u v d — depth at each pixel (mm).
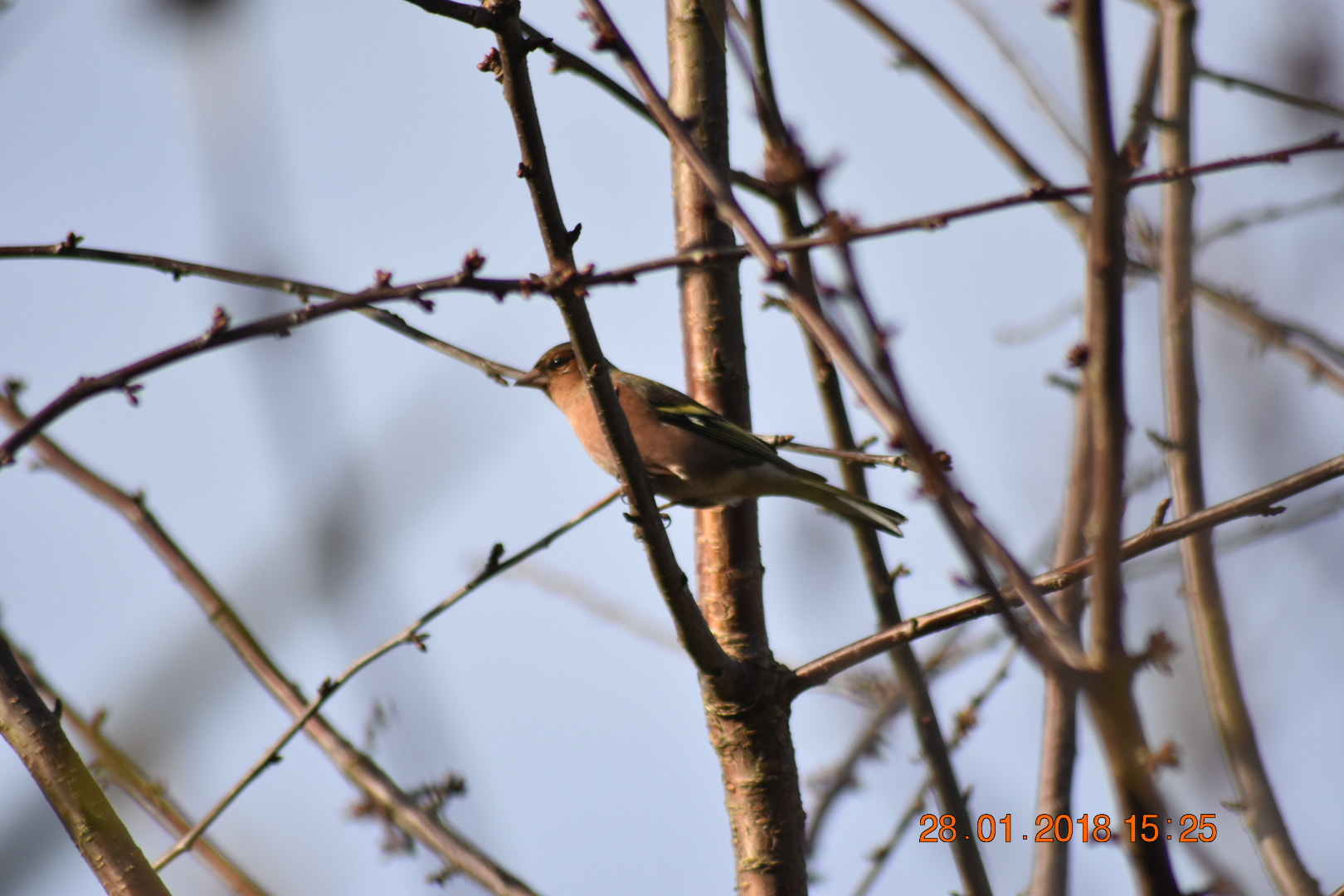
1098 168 5949
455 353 10883
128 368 6941
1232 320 11008
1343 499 9242
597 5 7176
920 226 7203
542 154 7879
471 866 10023
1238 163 7812
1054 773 7988
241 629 11398
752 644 10555
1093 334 5934
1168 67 10188
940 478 5949
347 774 10484
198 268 9359
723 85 11555
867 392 6008
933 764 9086
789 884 9570
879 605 10859
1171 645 5855
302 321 7090
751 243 6484
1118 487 5879
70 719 10477
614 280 7531
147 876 8070
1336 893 7281
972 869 8344
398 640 10227
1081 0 5945
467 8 7594
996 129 11234
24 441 6828
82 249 9180
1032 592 6242
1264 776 7629
